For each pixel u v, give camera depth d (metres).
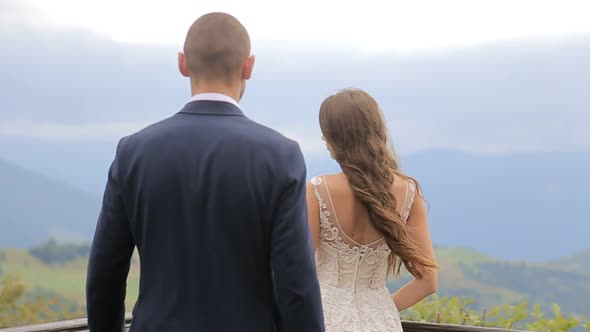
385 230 2.71
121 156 2.05
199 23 2.09
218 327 1.97
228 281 1.98
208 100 2.07
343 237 2.77
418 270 2.85
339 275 2.79
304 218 2.01
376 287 2.83
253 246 1.99
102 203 2.08
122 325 2.19
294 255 1.96
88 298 2.09
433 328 3.13
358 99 2.77
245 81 2.15
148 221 2.01
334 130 2.76
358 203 2.75
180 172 1.99
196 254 1.98
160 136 2.03
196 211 1.98
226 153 1.99
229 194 1.97
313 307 1.97
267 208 1.98
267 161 2.00
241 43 2.09
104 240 2.05
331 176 2.80
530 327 3.92
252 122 2.08
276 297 2.01
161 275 2.00
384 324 2.77
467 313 4.13
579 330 3.87
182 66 2.15
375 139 2.74
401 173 2.85
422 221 2.85
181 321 1.97
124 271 2.10
